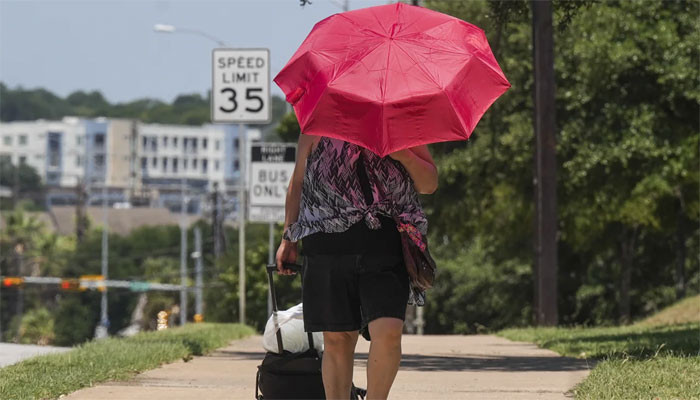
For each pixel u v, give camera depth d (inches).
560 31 1882.4
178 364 1167.6
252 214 2213.3
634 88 3213.6
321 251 582.6
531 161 3272.6
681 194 3378.4
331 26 588.1
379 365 571.8
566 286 4653.1
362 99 545.6
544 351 1537.9
